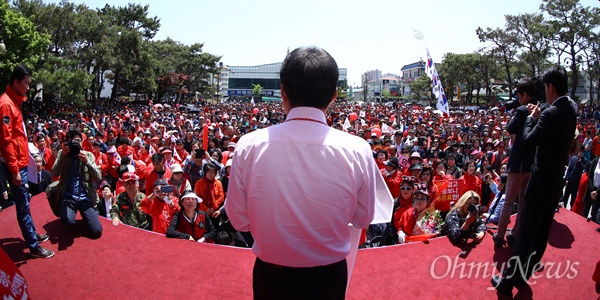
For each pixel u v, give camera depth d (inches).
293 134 69.9
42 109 1186.6
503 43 1601.9
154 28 1975.9
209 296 128.7
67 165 168.4
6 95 141.1
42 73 987.3
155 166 286.0
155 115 1033.5
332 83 72.6
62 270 141.4
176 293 130.0
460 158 395.5
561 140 118.3
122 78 1651.1
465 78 2031.3
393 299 128.0
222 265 147.3
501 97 2576.3
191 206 199.2
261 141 70.7
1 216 184.4
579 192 290.5
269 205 68.4
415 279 139.1
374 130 550.3
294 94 72.2
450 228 169.9
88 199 171.0
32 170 157.9
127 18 1892.2
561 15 1400.1
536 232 124.7
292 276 71.6
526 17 1510.8
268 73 4037.9
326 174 68.5
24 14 1169.4
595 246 163.9
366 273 141.9
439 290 133.0
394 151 370.0
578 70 1678.2
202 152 310.2
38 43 935.0
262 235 70.2
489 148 425.1
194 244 162.4
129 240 164.2
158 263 147.4
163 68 1998.0
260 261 76.5
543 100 151.0
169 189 212.1
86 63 1387.8
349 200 71.0
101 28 1378.0
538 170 121.2
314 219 68.3
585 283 138.4
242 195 73.2
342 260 76.3
